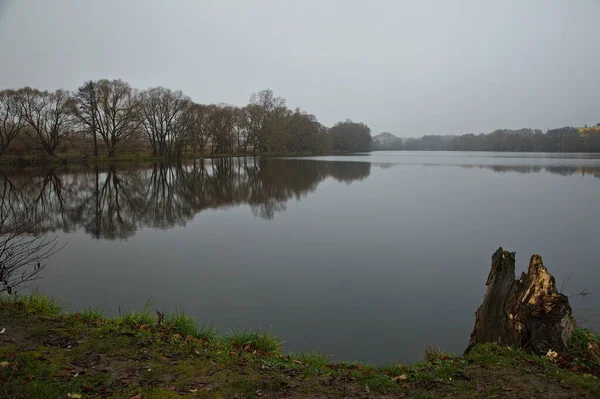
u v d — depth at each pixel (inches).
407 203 907.4
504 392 160.6
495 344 204.8
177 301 352.5
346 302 354.3
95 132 2174.0
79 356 182.7
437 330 304.2
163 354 194.2
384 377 182.9
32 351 181.8
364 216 754.8
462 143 6279.5
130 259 477.7
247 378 174.7
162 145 2532.0
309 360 217.5
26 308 247.4
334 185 1275.8
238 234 613.6
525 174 1640.0
